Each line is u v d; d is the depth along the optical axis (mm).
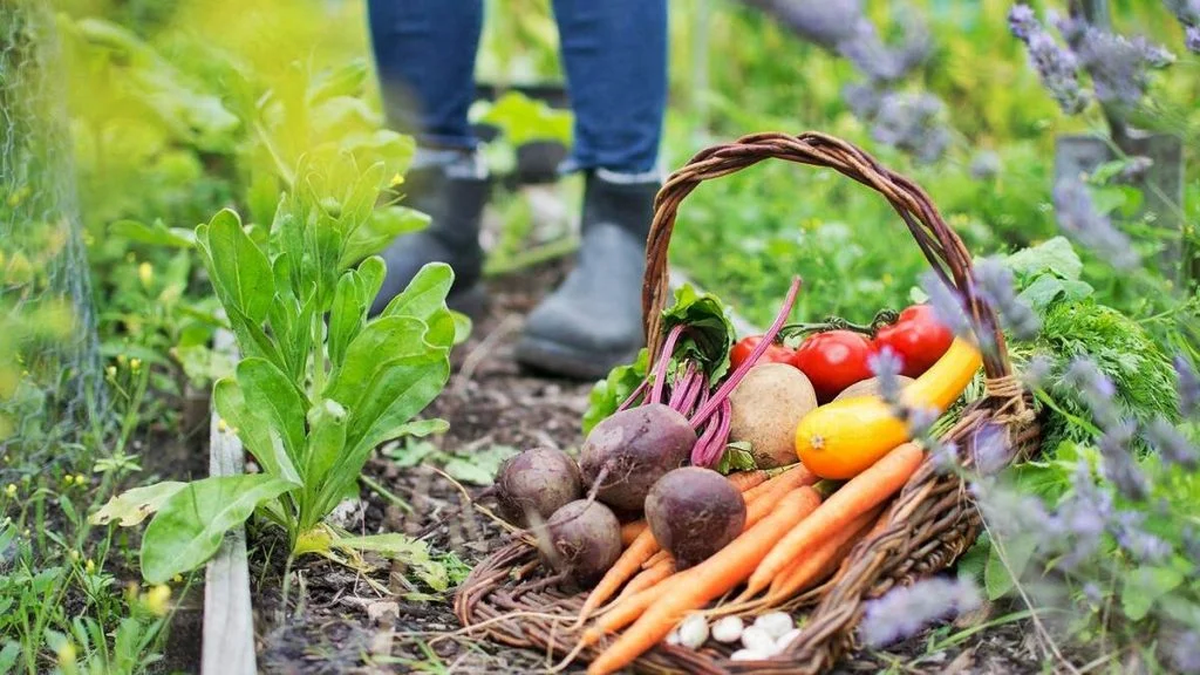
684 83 5387
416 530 2043
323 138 2445
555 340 2742
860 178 1571
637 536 1661
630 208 2777
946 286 1600
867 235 3188
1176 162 2410
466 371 2848
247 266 1722
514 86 4449
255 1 2350
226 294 1734
